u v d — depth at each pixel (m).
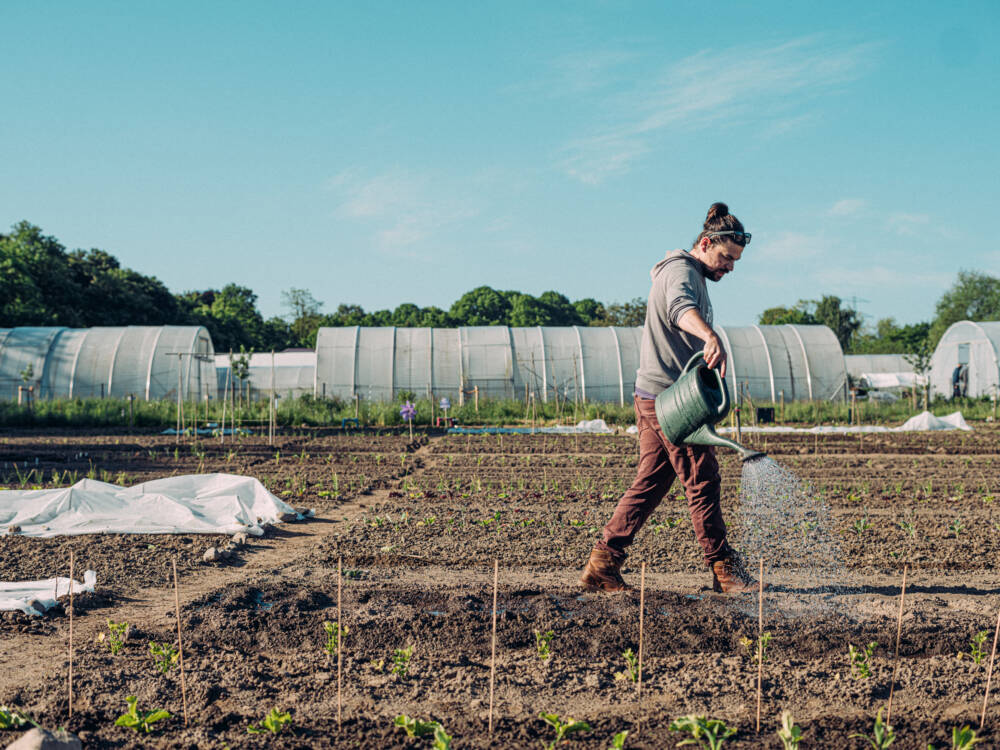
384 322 84.12
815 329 30.11
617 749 2.81
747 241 4.83
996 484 10.53
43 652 3.87
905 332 64.25
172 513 7.59
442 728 2.82
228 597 4.77
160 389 27.55
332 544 6.58
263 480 10.74
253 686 3.43
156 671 3.58
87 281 45.97
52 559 5.93
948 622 4.27
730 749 2.83
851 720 3.05
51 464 12.62
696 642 3.96
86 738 2.87
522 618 4.32
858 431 20.72
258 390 32.56
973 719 3.07
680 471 4.72
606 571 4.92
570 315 86.12
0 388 27.44
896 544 6.53
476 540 6.75
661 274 4.72
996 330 31.67
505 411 26.30
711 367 4.33
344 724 3.04
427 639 4.04
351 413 24.42
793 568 5.69
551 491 9.84
